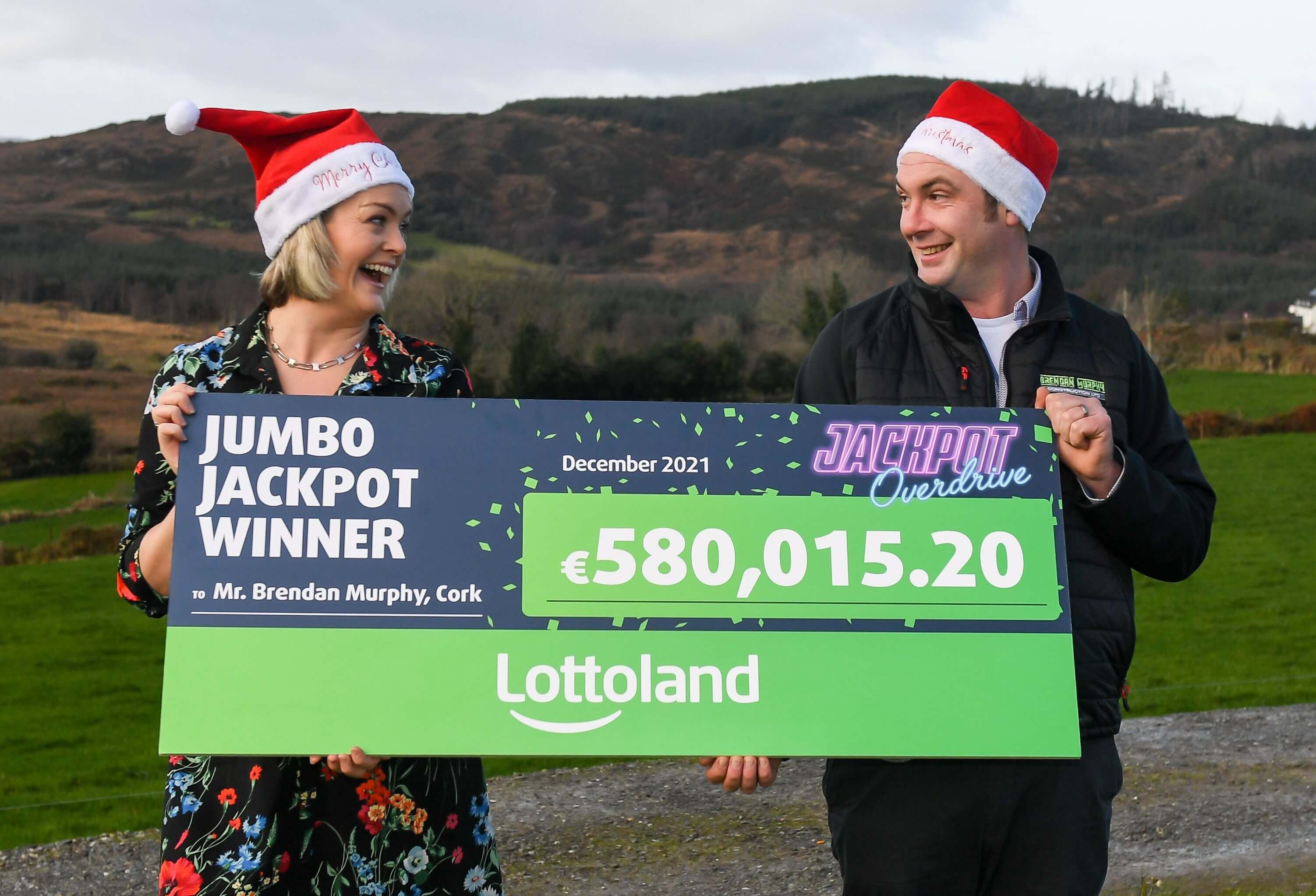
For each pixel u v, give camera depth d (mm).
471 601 2518
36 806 9398
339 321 2727
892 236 150125
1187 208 154000
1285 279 108125
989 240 2797
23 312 72062
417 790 2553
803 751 2512
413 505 2537
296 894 2516
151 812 9008
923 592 2570
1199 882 5781
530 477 2553
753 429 2592
